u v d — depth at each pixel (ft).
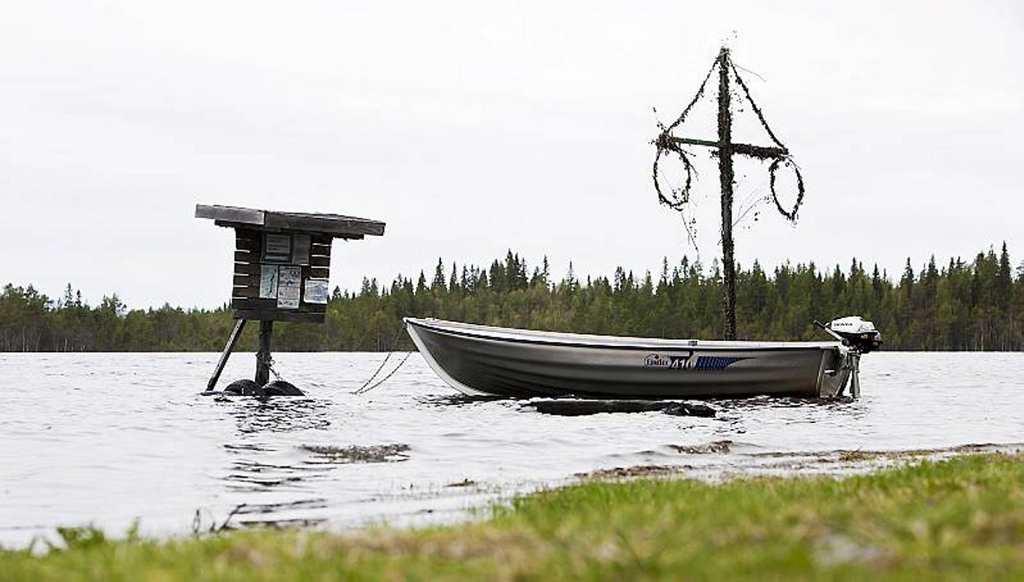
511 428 108.78
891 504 30.73
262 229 139.54
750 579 20.40
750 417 128.47
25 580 25.32
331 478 70.08
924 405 156.04
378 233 142.61
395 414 125.49
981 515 24.56
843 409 143.74
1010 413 141.59
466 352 145.89
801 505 30.96
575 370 143.13
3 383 200.13
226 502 58.70
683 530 25.44
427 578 22.16
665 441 97.55
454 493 61.16
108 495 62.08
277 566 24.85
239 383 145.48
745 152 164.55
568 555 23.48
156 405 136.15
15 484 67.00
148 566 25.54
